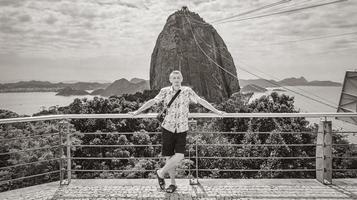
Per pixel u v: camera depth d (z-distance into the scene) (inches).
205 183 212.4
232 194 192.7
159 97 191.5
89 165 828.6
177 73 186.9
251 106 1544.0
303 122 958.4
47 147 207.2
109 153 835.4
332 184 211.5
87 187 206.2
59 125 211.2
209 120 1117.7
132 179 220.5
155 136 904.3
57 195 192.5
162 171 189.6
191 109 1178.0
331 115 207.0
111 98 1350.9
